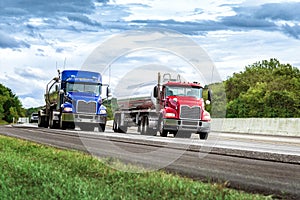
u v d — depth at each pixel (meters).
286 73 100.88
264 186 9.63
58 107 37.75
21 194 8.38
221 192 8.45
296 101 77.44
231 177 10.82
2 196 8.04
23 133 30.97
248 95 82.12
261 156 15.70
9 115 179.12
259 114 78.56
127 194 8.38
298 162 13.95
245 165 13.15
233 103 82.50
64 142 21.77
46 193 8.39
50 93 41.28
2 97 178.25
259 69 105.25
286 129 40.31
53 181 9.64
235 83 101.50
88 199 7.80
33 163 12.45
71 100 36.12
